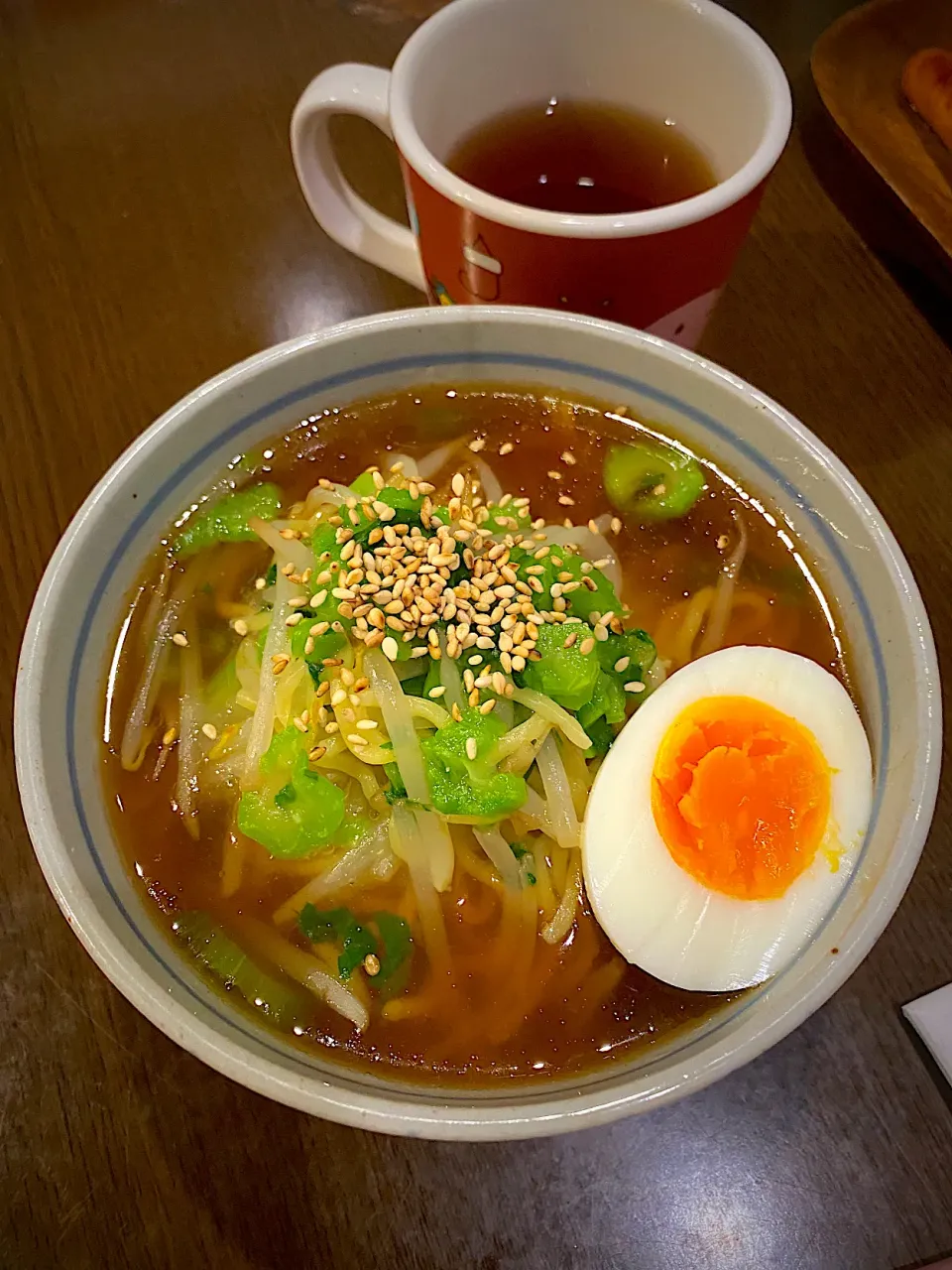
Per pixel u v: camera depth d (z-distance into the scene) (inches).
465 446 8.6
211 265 10.5
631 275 7.6
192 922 7.1
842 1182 7.0
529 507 8.4
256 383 7.8
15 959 7.6
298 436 8.3
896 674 6.8
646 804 7.0
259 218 10.8
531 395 8.4
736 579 8.1
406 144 7.3
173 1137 7.1
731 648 7.4
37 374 9.9
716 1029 6.3
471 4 7.8
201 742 7.7
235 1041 6.1
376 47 11.9
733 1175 7.0
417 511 7.8
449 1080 6.7
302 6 12.2
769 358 9.9
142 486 7.5
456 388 8.4
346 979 7.0
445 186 7.2
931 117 10.3
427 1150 7.1
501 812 7.1
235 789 7.6
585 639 7.3
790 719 7.1
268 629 7.8
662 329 8.4
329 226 9.0
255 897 7.3
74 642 7.1
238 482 8.2
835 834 6.8
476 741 7.1
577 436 8.5
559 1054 6.8
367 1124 5.5
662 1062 6.1
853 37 11.0
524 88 8.5
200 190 11.0
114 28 12.1
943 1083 7.3
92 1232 6.9
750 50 7.6
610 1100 5.6
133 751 7.6
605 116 8.6
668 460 8.3
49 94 11.6
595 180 8.8
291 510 8.3
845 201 10.7
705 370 7.6
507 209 7.1
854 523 7.3
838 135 10.5
